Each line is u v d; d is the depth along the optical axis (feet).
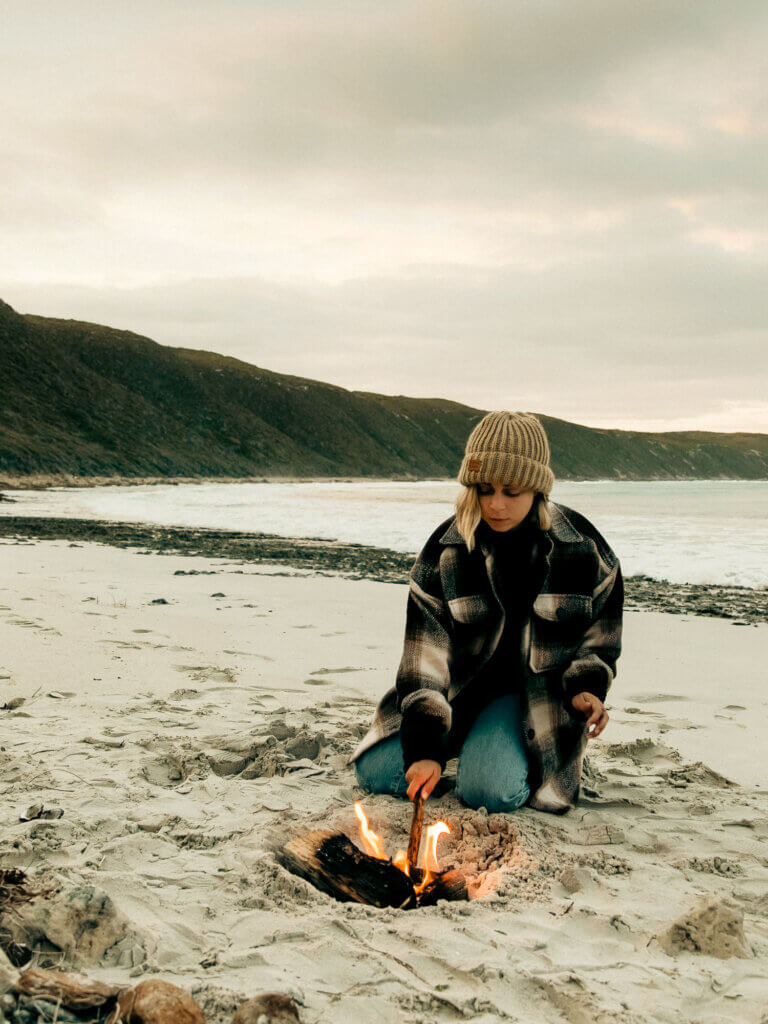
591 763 11.80
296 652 19.26
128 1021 5.21
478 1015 5.87
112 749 11.73
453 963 6.49
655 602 32.24
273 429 474.90
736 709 15.39
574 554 9.64
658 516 86.22
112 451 318.65
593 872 8.30
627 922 7.33
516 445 8.95
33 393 325.21
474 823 9.55
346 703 14.80
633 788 11.03
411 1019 5.75
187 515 90.22
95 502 124.57
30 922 6.34
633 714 15.05
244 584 32.09
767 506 112.47
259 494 166.09
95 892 6.63
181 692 15.05
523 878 8.25
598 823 9.78
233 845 8.66
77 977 5.89
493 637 9.82
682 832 9.61
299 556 48.03
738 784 11.20
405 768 9.15
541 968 6.54
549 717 9.98
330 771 11.28
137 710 13.87
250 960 6.45
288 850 8.38
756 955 6.96
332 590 30.78
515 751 9.95
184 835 8.84
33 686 15.26
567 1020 5.94
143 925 6.85
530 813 9.96
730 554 49.47
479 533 9.73
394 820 9.74
